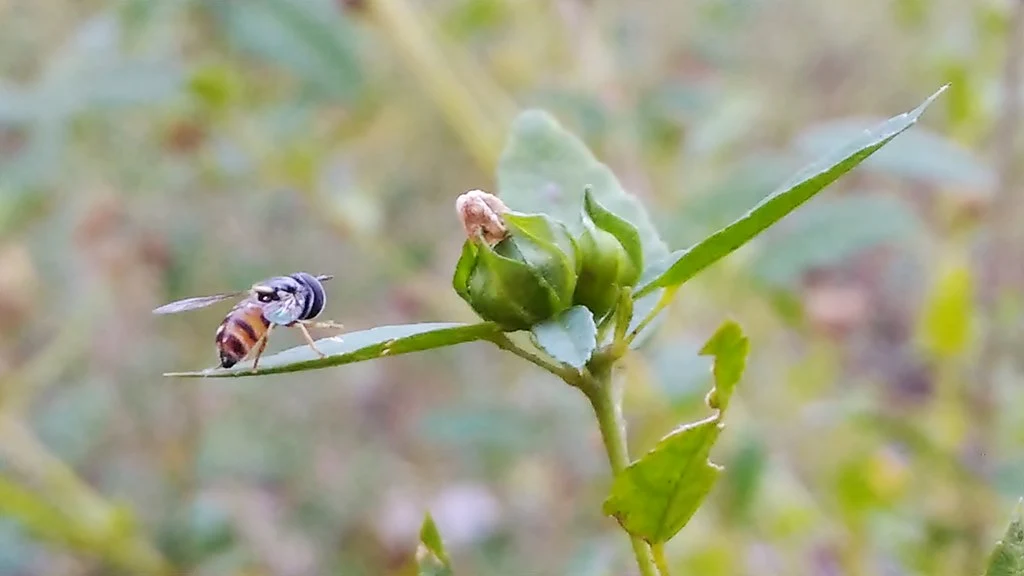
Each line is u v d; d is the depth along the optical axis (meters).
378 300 0.20
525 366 0.20
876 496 0.15
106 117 0.18
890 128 0.08
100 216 0.19
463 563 0.18
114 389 0.20
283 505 0.19
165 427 0.20
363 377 0.21
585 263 0.09
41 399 0.20
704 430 0.08
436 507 0.18
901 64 0.22
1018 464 0.15
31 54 0.21
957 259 0.16
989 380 0.15
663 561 0.09
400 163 0.21
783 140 0.22
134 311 0.20
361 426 0.21
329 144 0.19
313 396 0.21
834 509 0.16
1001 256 0.15
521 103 0.18
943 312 0.15
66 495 0.16
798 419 0.16
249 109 0.18
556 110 0.17
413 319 0.19
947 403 0.15
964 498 0.15
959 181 0.15
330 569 0.18
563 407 0.18
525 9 0.19
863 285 0.20
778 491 0.16
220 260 0.20
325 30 0.17
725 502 0.15
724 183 0.15
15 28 0.21
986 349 0.15
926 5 0.19
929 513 0.15
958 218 0.16
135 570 0.16
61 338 0.18
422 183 0.22
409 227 0.21
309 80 0.17
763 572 0.15
